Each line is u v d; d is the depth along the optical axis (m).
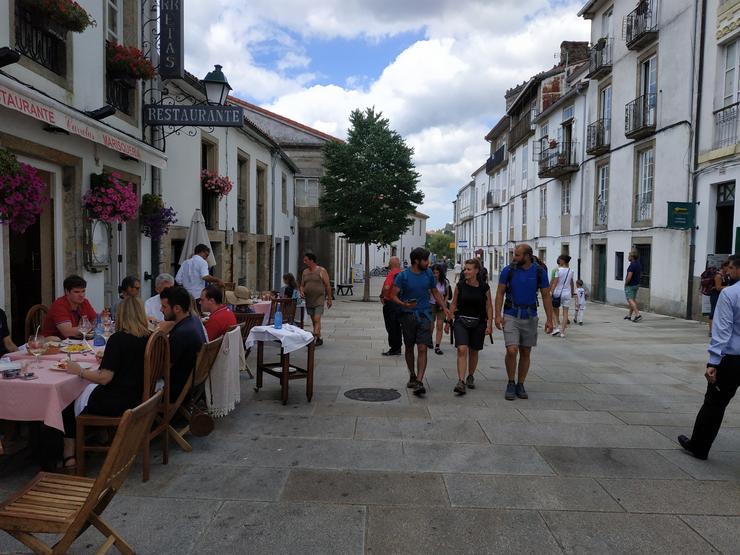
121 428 2.72
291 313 10.31
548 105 29.28
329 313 17.70
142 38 9.79
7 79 5.11
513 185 36.59
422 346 6.85
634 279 15.48
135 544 3.29
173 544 3.30
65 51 7.21
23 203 5.41
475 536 3.44
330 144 23.47
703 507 3.87
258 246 19.80
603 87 21.53
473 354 7.27
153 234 10.09
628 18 18.66
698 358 9.78
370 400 6.57
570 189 25.17
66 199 7.66
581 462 4.68
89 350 5.07
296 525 3.54
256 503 3.84
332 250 29.31
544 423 5.76
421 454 4.81
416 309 6.89
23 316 7.61
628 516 3.73
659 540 3.43
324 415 5.94
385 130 23.14
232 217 15.80
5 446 4.65
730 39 13.86
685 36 15.61
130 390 4.21
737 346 4.48
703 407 4.75
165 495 3.94
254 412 6.02
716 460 4.78
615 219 20.34
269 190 20.47
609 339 12.08
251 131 16.84
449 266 72.06
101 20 8.15
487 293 7.25
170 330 4.98
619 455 4.86
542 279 6.68
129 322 4.27
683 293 15.82
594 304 21.11
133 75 8.75
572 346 11.09
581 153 23.70
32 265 7.52
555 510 3.80
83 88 7.66
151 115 9.54
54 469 4.32
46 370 4.34
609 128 21.03
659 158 17.05
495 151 44.69
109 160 8.62
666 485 4.23
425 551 3.26
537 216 30.27
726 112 13.91
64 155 7.33
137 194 9.77
